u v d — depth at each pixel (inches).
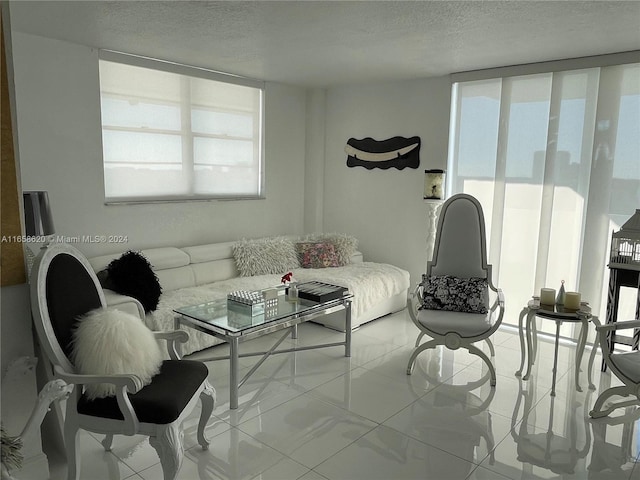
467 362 147.8
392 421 111.4
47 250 83.4
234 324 117.3
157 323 134.5
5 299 82.3
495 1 105.1
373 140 213.8
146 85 166.2
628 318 156.2
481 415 114.8
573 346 162.6
